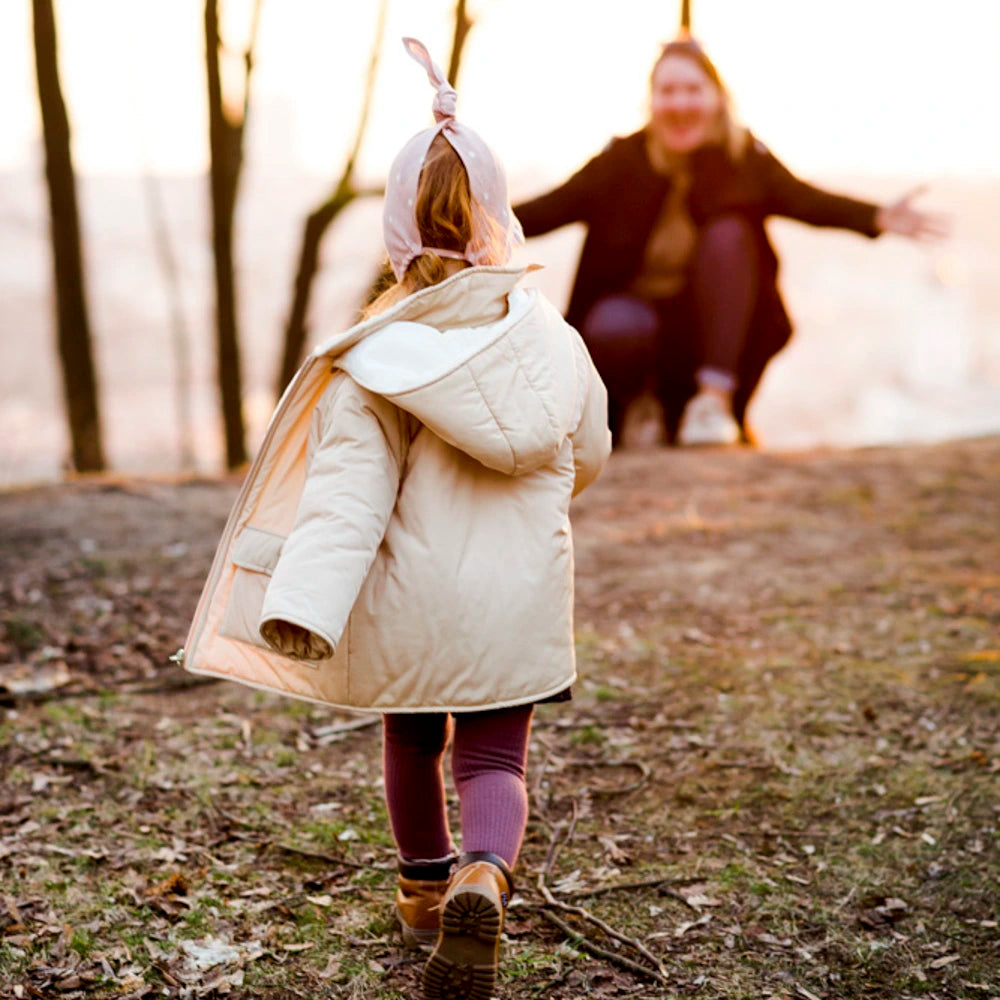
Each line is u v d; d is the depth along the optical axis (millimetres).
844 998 2248
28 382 37781
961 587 4668
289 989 2277
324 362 2109
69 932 2408
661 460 7129
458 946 1927
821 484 6559
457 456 2143
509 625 2098
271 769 3205
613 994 2266
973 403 54344
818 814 2943
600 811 3006
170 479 6691
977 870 2654
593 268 7281
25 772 3121
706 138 6848
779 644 4086
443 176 2170
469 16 9539
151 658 4000
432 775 2332
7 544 5145
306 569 1945
